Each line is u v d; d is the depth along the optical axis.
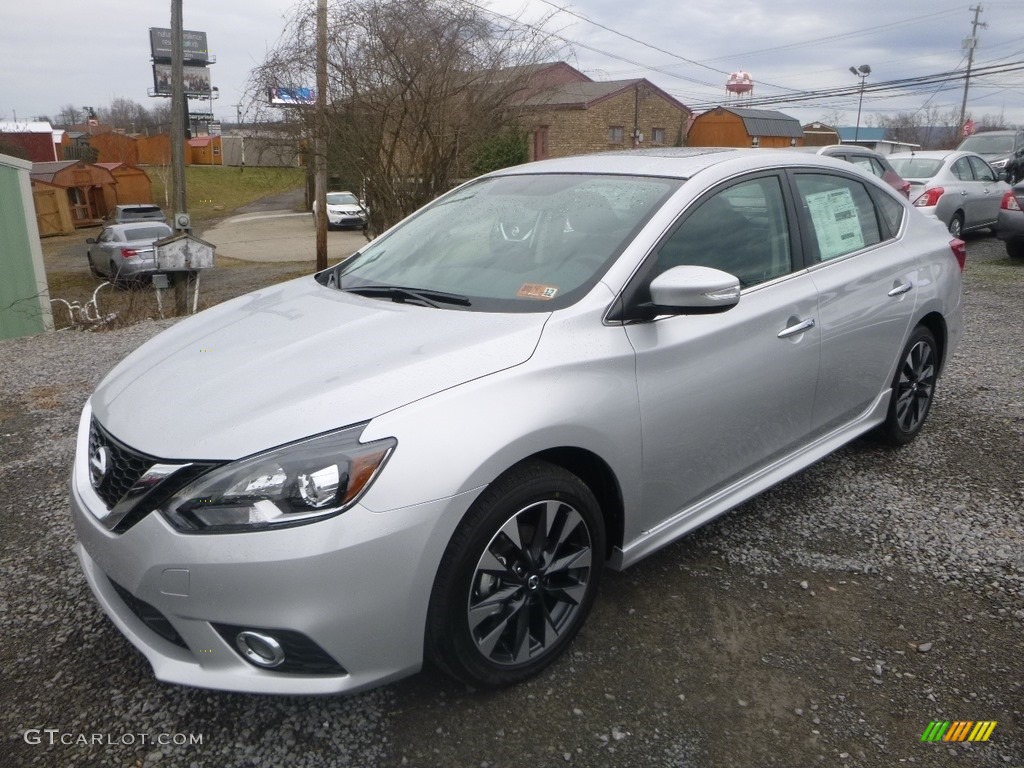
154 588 2.20
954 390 5.45
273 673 2.22
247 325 2.99
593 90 39.00
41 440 4.82
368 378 2.35
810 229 3.58
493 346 2.50
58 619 2.97
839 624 2.91
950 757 2.30
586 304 2.70
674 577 3.21
